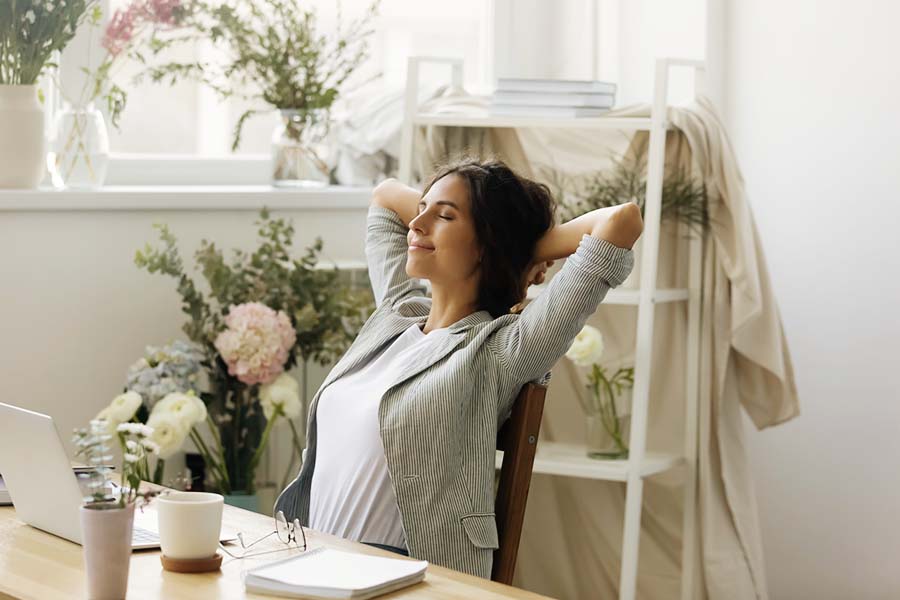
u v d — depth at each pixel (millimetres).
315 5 3641
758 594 3119
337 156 3646
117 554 1431
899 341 3279
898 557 3314
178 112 3521
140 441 1548
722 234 2990
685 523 3100
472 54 3867
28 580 1533
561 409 3316
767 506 3506
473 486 1955
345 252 3494
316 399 2184
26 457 1741
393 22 3762
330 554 1623
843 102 3324
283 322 2982
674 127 2975
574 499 3301
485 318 2125
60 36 2986
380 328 2236
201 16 3506
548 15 3793
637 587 3221
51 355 3025
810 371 3424
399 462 1966
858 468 3365
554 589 3330
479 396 1998
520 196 2133
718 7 3473
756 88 3475
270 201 3312
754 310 2938
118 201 3080
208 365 3033
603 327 3264
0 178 2979
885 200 3273
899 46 3225
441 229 2123
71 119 3090
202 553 1573
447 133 3291
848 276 3350
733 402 3133
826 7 3338
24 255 2973
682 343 3150
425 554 1930
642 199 3035
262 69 3357
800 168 3412
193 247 3236
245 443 3031
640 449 2898
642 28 3555
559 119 2992
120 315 3125
